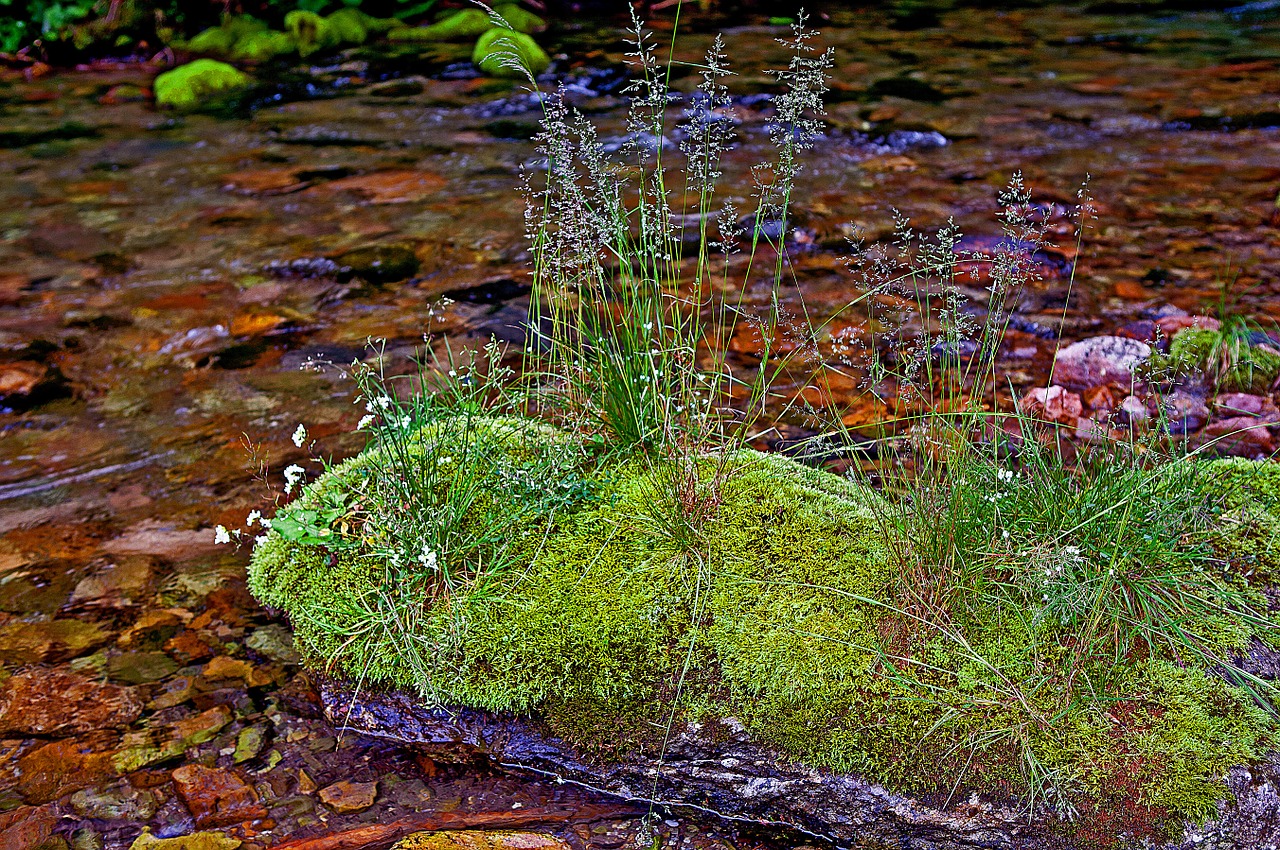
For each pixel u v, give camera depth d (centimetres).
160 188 757
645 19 1346
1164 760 258
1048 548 295
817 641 288
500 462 336
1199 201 672
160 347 519
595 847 267
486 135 866
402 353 503
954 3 1451
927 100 931
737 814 275
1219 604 294
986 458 332
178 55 1191
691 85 987
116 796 278
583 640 293
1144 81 987
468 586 308
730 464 347
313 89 1035
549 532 323
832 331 507
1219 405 434
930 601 292
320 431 443
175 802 277
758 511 329
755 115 889
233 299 570
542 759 285
